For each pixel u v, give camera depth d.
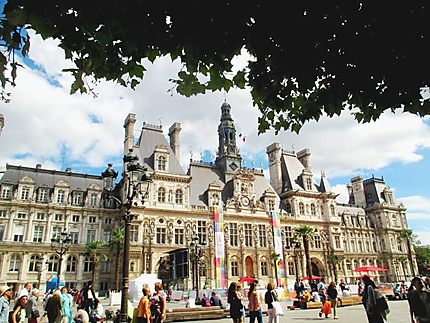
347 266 97.12
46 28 4.64
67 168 72.88
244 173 84.94
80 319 17.34
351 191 121.00
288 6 5.27
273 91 6.54
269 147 103.75
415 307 13.94
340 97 6.60
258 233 81.38
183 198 74.44
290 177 95.75
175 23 5.23
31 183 65.62
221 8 5.21
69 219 66.56
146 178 22.12
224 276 73.06
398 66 5.90
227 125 93.00
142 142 78.69
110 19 4.89
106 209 69.50
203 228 75.25
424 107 6.54
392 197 113.69
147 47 5.37
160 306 17.05
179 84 5.98
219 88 6.11
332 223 93.31
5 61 4.50
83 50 5.12
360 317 27.28
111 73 5.37
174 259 56.44
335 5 5.34
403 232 106.00
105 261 66.62
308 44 5.71
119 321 19.02
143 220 68.75
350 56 5.96
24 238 62.12
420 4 5.10
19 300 15.08
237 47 5.67
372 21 5.45
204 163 86.81
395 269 103.31
